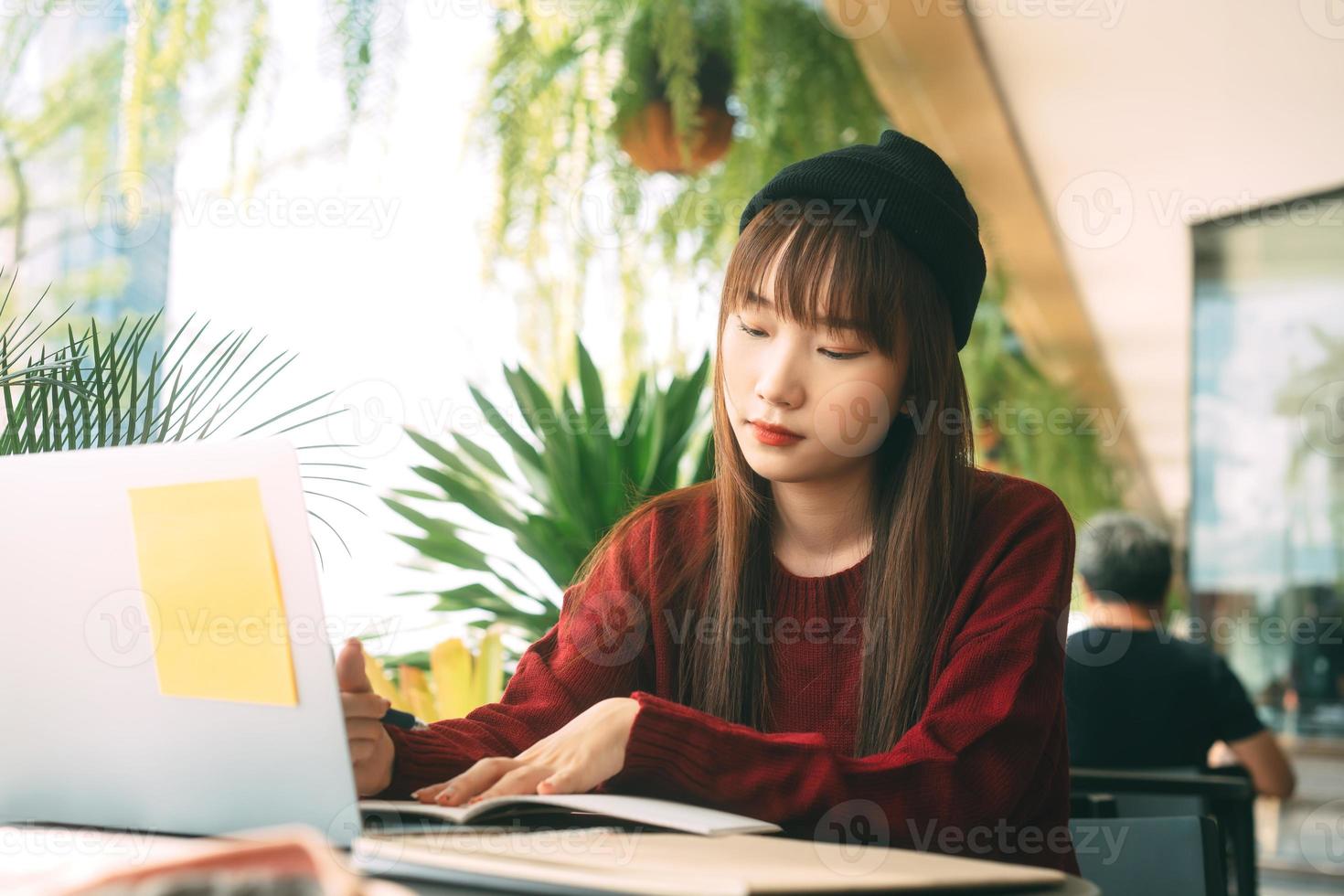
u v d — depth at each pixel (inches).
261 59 80.2
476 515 76.9
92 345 49.0
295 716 25.1
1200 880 39.2
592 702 40.0
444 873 21.1
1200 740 92.1
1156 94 111.5
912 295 38.6
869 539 40.6
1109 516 97.3
